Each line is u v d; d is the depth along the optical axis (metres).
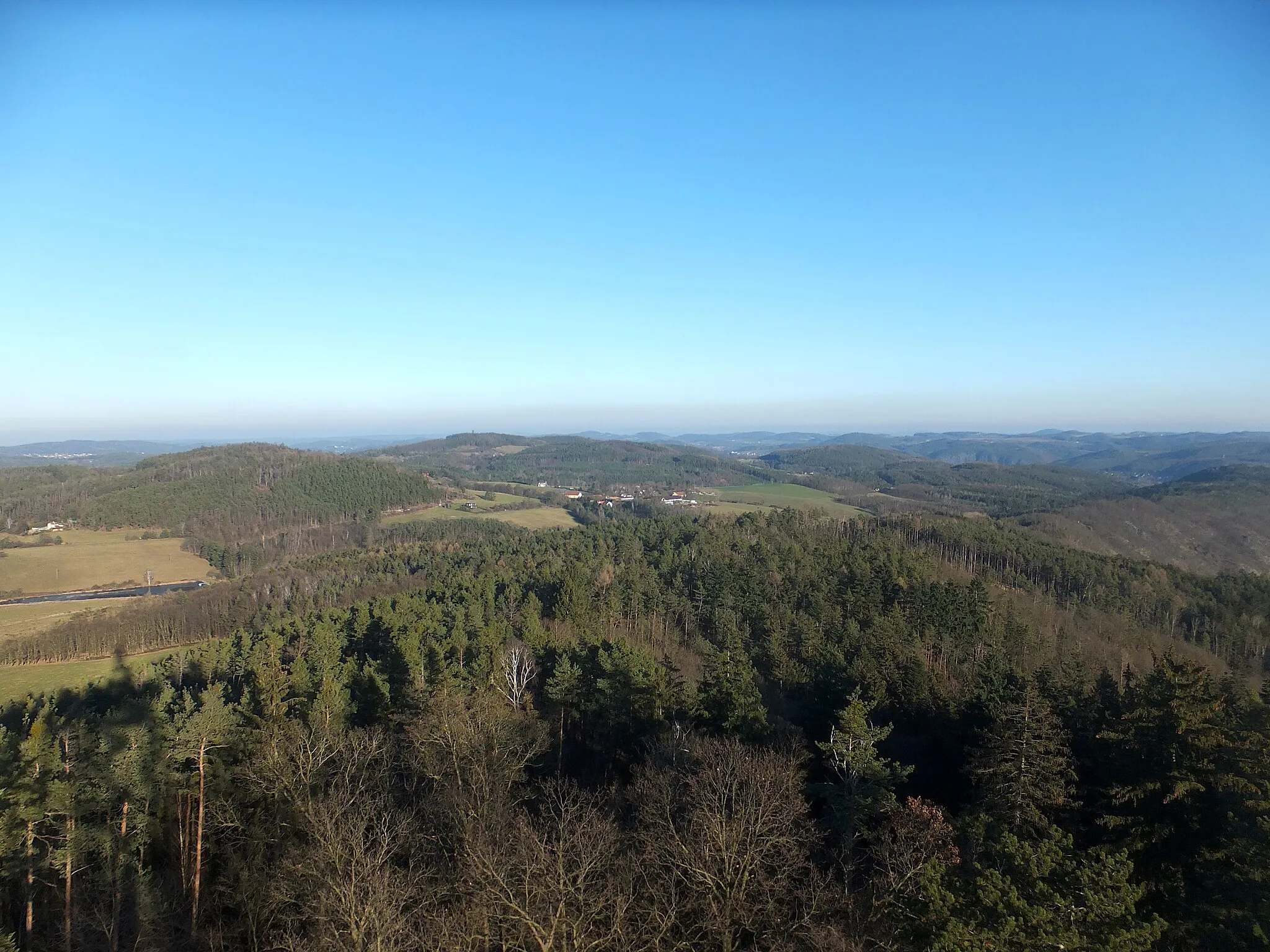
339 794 25.88
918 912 18.11
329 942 18.52
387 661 50.00
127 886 27.48
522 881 18.75
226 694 51.56
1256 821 19.23
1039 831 25.42
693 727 36.53
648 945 18.89
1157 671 28.25
